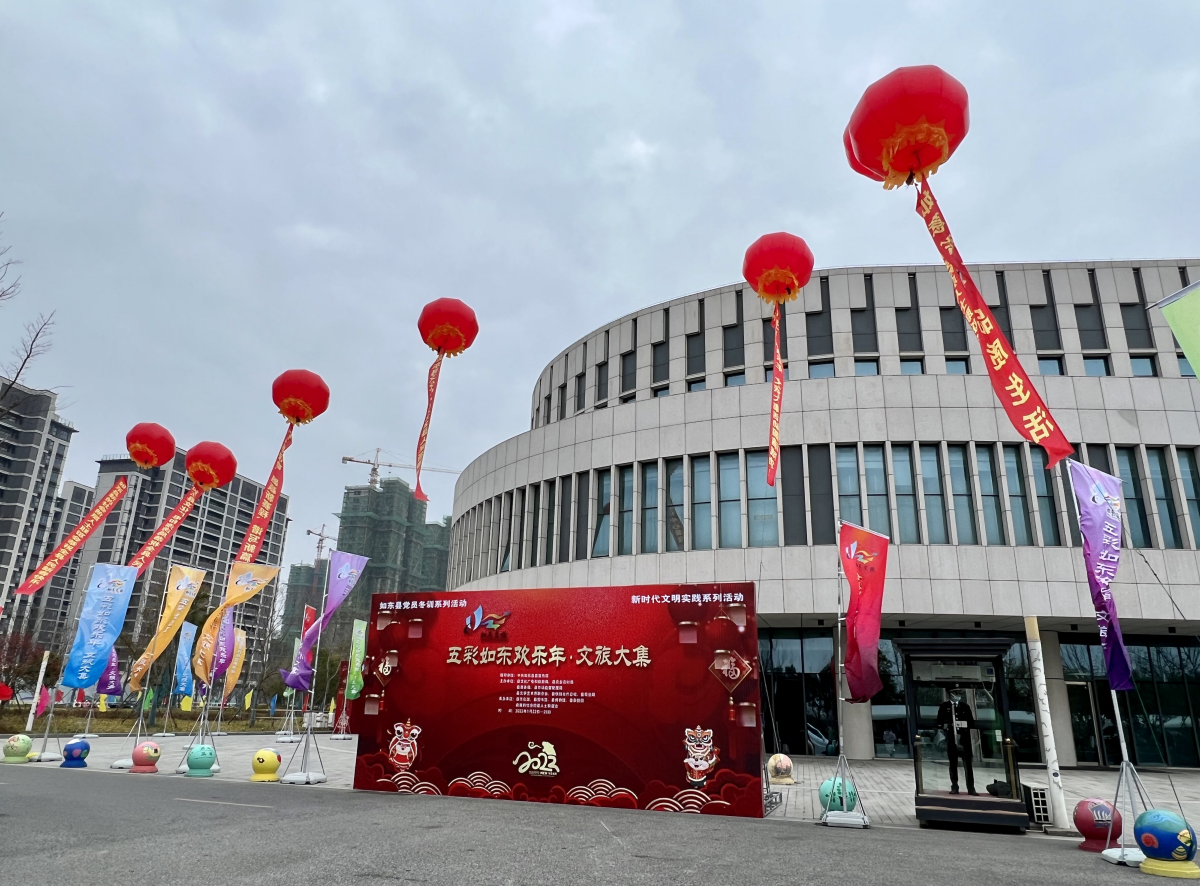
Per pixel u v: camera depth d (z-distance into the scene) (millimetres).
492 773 12445
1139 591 20391
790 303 25953
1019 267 24859
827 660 22859
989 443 22000
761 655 23422
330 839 8219
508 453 29266
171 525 18062
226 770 16875
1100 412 21891
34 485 86250
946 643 11430
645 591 12398
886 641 22828
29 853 7180
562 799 11945
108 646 17156
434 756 12836
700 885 6371
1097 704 21984
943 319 24797
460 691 12977
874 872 7137
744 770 11273
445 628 13352
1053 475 21594
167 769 16609
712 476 23469
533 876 6586
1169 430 21703
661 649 12086
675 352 27703
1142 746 21609
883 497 21906
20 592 16078
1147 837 7613
